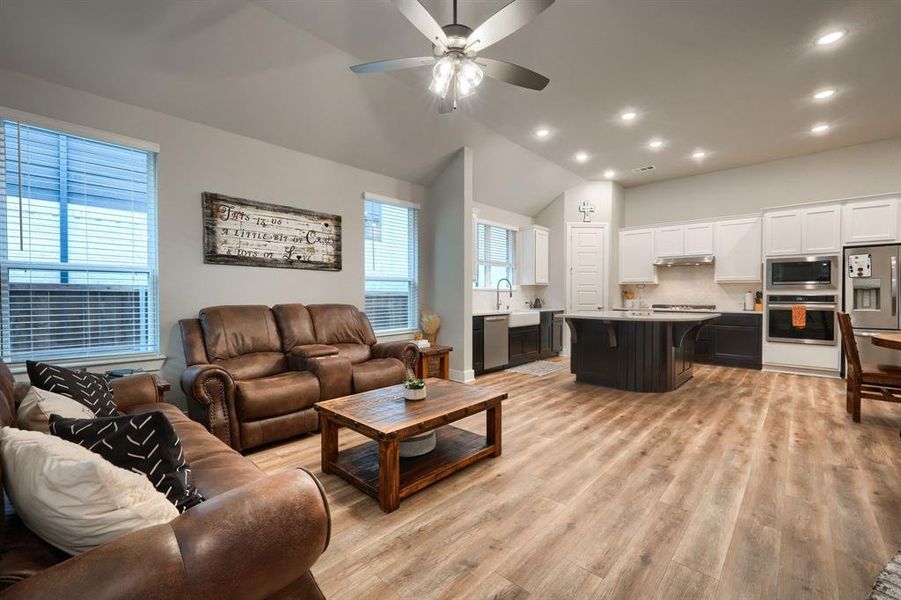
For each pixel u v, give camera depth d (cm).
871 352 455
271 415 286
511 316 575
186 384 270
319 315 394
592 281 682
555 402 392
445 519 193
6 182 261
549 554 167
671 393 421
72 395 186
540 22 281
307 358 329
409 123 430
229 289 362
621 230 689
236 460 166
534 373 536
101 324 300
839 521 187
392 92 387
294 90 349
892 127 458
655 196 687
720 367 565
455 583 150
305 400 303
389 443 199
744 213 600
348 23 293
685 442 286
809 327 502
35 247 272
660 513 196
